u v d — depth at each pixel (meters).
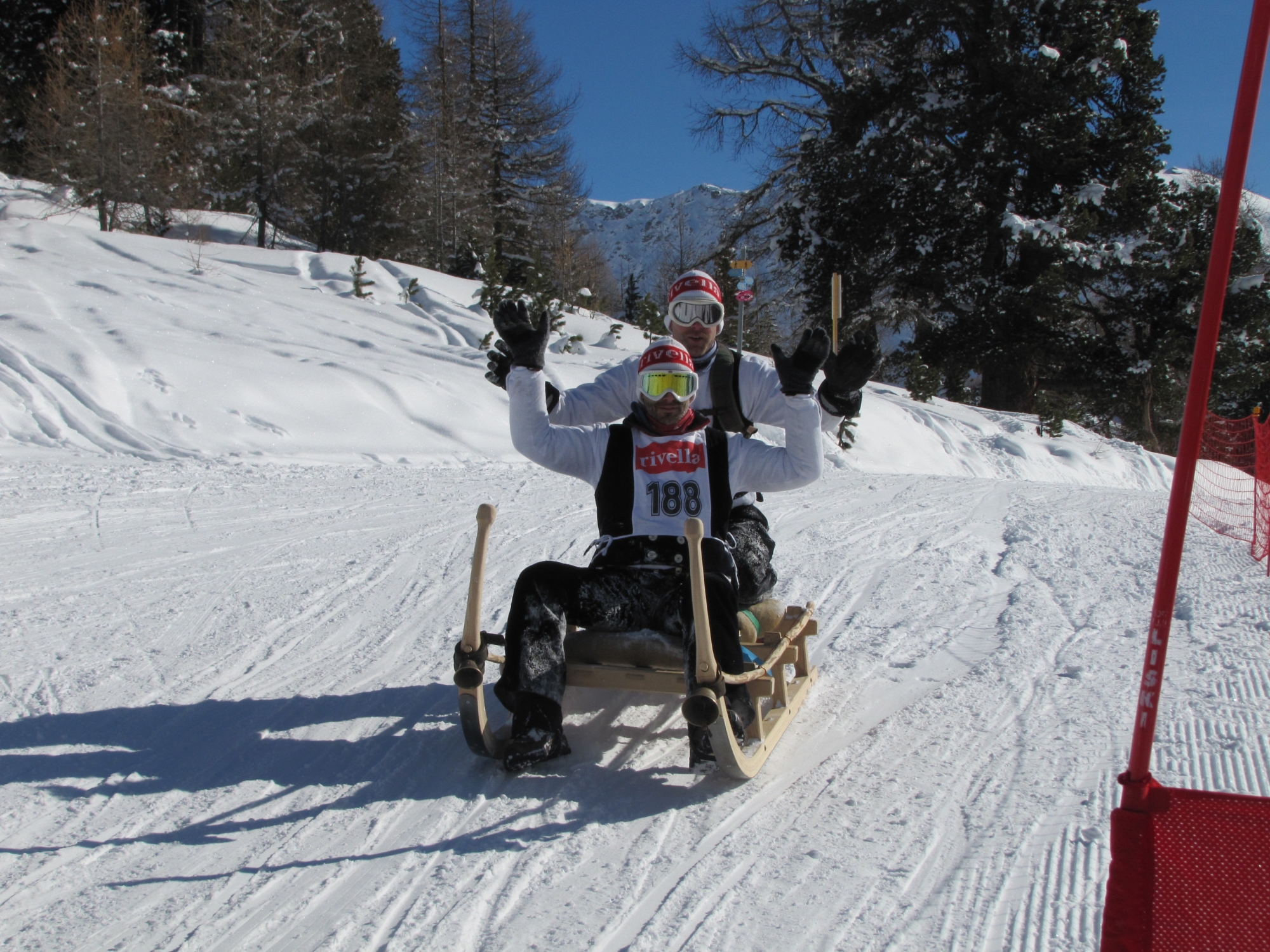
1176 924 1.91
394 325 18.17
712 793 3.24
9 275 15.08
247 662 4.57
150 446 10.34
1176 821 1.91
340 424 11.75
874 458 16.41
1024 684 4.30
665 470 3.55
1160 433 31.97
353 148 34.56
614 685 3.46
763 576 4.07
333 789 3.25
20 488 8.34
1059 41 27.41
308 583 5.99
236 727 3.78
